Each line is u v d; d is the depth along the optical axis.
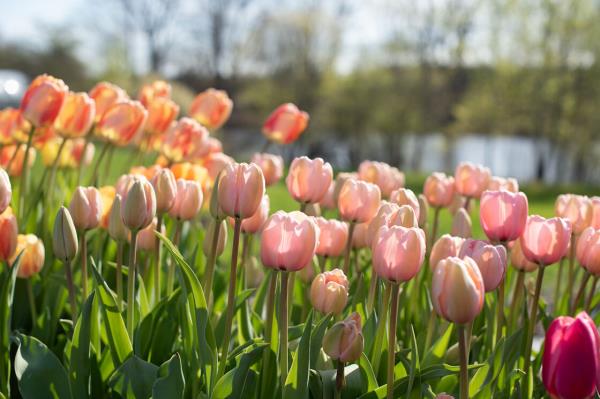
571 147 21.12
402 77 23.97
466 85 23.59
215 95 3.12
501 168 24.84
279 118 3.16
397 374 1.73
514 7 21.23
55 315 2.09
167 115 2.83
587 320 1.27
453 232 2.14
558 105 20.92
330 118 24.08
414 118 23.52
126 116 2.44
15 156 2.78
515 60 21.52
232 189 1.49
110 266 2.42
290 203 9.99
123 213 1.65
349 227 2.14
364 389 1.64
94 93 2.61
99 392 1.78
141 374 1.65
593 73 20.41
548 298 4.64
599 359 1.29
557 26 20.67
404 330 2.21
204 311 1.57
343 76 24.47
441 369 1.57
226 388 1.55
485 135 22.86
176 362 1.54
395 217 1.67
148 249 2.05
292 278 1.89
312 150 24.62
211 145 2.86
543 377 1.32
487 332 2.00
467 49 23.34
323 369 1.70
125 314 1.91
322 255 2.00
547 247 1.68
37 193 2.43
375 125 23.78
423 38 23.73
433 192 2.46
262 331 2.14
